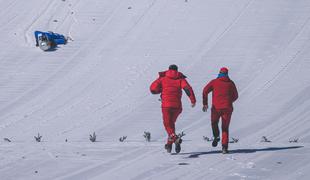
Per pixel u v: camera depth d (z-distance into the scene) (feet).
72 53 389.19
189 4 454.40
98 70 358.84
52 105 308.40
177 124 259.60
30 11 466.29
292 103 280.51
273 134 221.66
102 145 144.56
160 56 371.56
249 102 289.53
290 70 334.24
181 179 93.04
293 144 142.51
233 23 414.00
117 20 437.99
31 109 303.89
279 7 437.17
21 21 448.65
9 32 430.20
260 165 103.60
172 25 419.74
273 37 386.73
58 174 102.53
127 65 362.94
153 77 340.39
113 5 465.88
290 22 409.69
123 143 151.94
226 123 123.85
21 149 139.54
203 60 357.82
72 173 102.99
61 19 448.65
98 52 387.96
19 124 279.49
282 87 308.81
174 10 445.37
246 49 369.91
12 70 363.97
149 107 291.79
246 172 96.73
